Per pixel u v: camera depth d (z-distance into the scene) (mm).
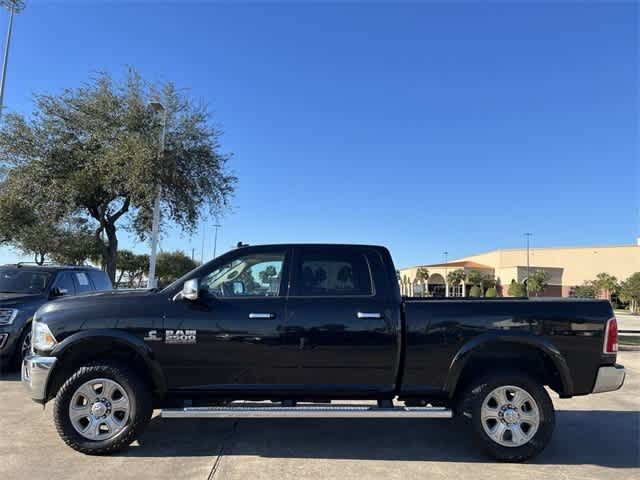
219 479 4496
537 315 5152
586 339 5129
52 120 19375
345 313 5172
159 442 5543
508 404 5098
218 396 5176
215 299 5234
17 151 18953
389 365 5152
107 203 21078
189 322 5113
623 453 5379
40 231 32250
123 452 5176
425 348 5125
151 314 5133
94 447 4996
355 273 5387
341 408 5039
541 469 4891
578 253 92625
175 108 20234
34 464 4809
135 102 19828
